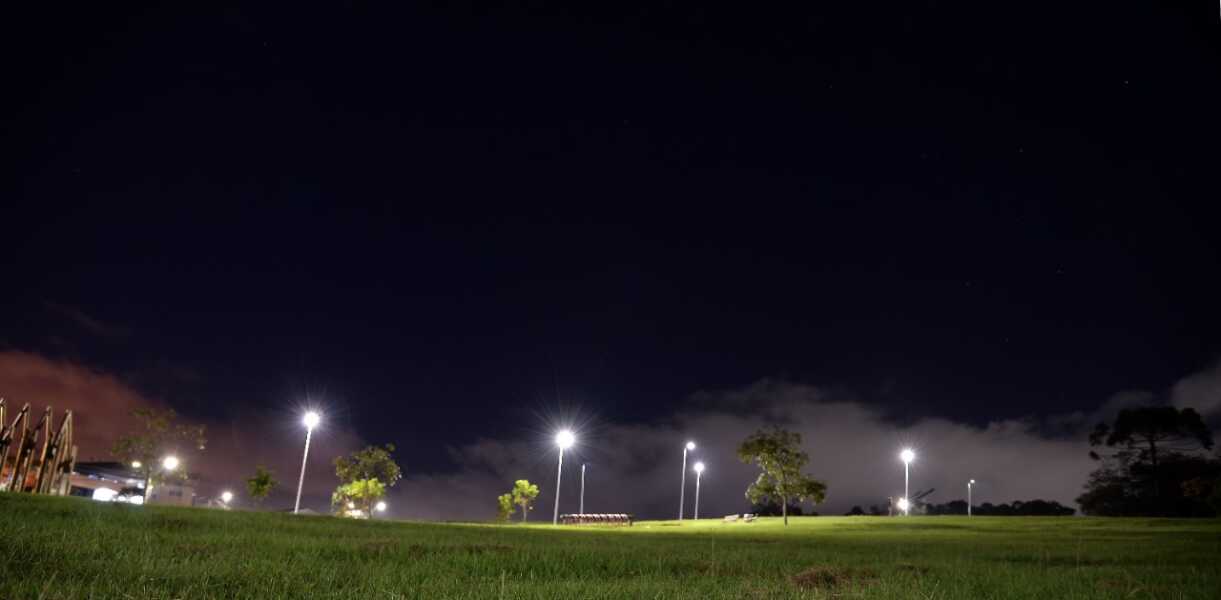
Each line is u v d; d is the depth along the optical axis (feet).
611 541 78.69
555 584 32.17
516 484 262.26
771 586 35.32
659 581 35.53
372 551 44.19
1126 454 337.72
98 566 27.61
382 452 231.30
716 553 60.23
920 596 33.58
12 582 23.03
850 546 89.71
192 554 35.68
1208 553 81.76
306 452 179.11
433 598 26.68
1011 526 199.62
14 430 155.33
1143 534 156.46
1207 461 318.65
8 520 41.86
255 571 30.01
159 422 203.72
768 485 226.99
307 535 58.13
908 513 317.01
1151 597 35.70
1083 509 344.08
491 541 64.90
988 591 37.47
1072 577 45.01
